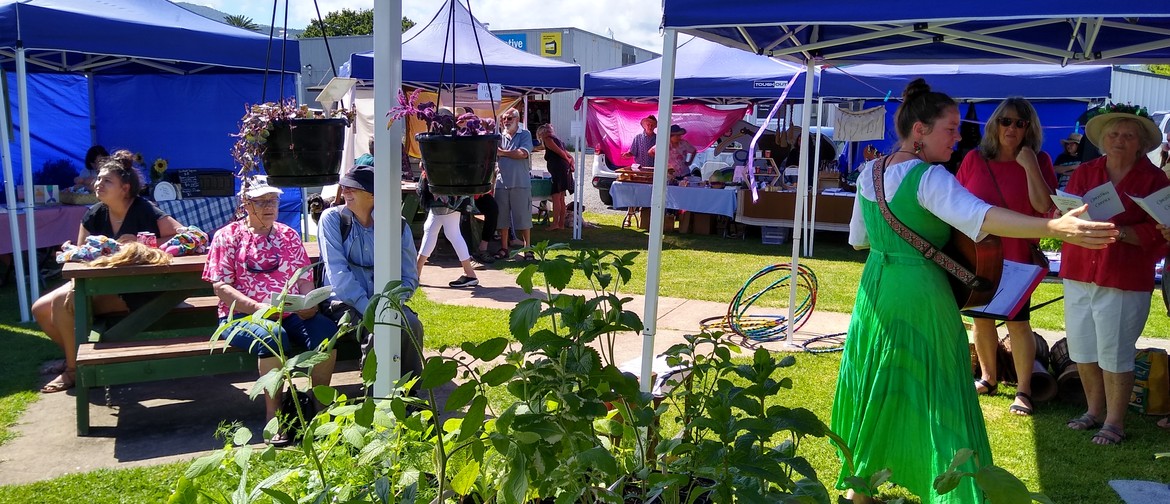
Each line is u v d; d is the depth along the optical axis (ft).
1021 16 8.80
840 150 52.01
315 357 6.42
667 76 11.16
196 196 28.53
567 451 6.26
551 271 6.30
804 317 22.91
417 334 13.99
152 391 16.06
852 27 15.30
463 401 5.98
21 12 19.61
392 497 6.28
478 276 29.17
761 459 5.68
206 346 13.85
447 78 33.83
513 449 6.02
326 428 6.74
